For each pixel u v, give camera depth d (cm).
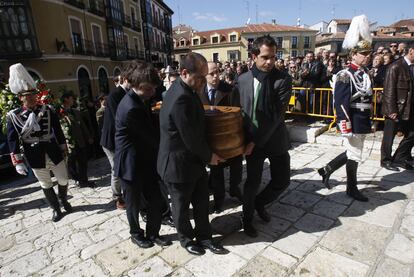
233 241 289
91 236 322
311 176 430
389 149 427
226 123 248
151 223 288
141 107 258
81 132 471
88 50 2039
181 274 249
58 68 1742
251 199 285
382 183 386
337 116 333
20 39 1582
